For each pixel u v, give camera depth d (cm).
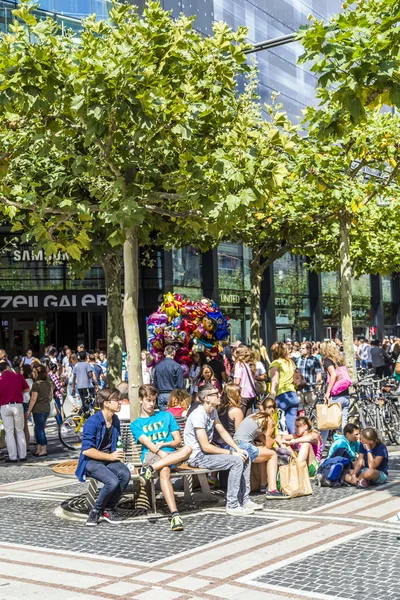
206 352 1316
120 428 927
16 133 1039
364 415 1413
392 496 939
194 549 725
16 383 1437
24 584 634
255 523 827
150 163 1027
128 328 961
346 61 757
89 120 877
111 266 1766
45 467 1352
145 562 688
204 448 897
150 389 884
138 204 966
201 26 2948
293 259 3875
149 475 833
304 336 3944
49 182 1028
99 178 1002
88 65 863
